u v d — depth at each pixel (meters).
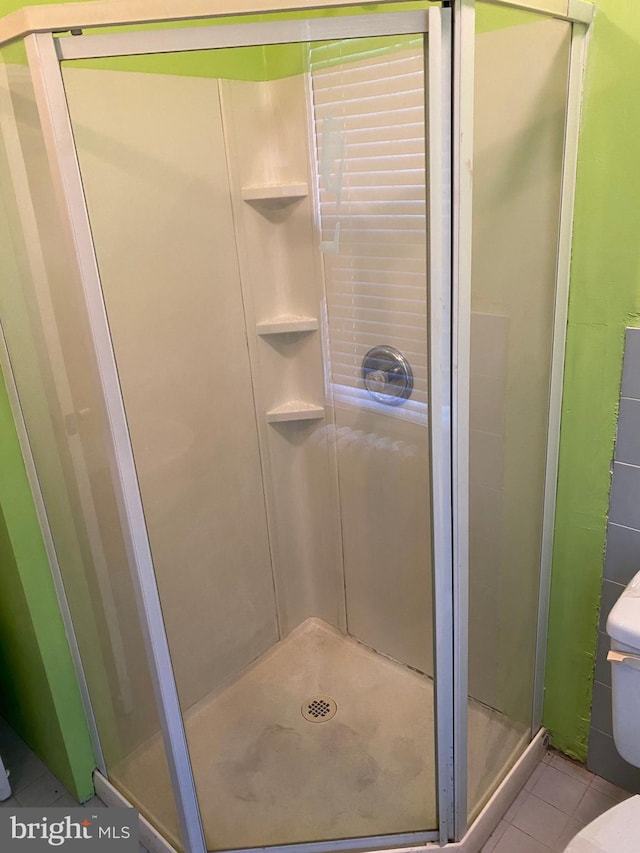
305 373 1.71
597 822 1.05
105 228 1.30
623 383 1.26
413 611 1.70
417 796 1.46
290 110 1.44
